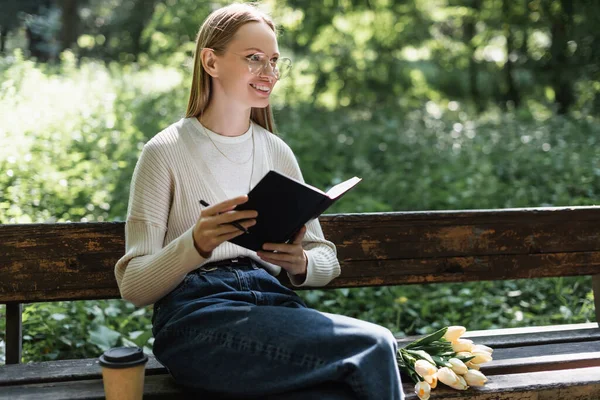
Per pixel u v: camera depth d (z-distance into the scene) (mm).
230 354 2275
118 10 19109
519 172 8086
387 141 9695
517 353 2967
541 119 12758
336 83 15391
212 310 2344
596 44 13391
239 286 2520
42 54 17016
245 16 2609
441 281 3277
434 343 2689
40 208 5379
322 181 7824
